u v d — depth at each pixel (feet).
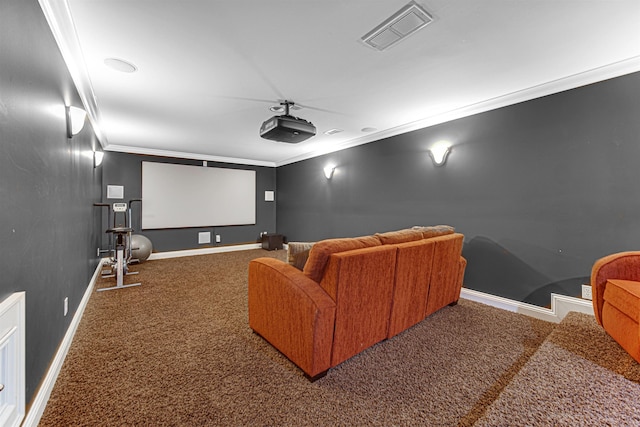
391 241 7.00
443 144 11.12
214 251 20.54
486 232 9.96
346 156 16.17
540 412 4.06
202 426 4.32
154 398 4.94
